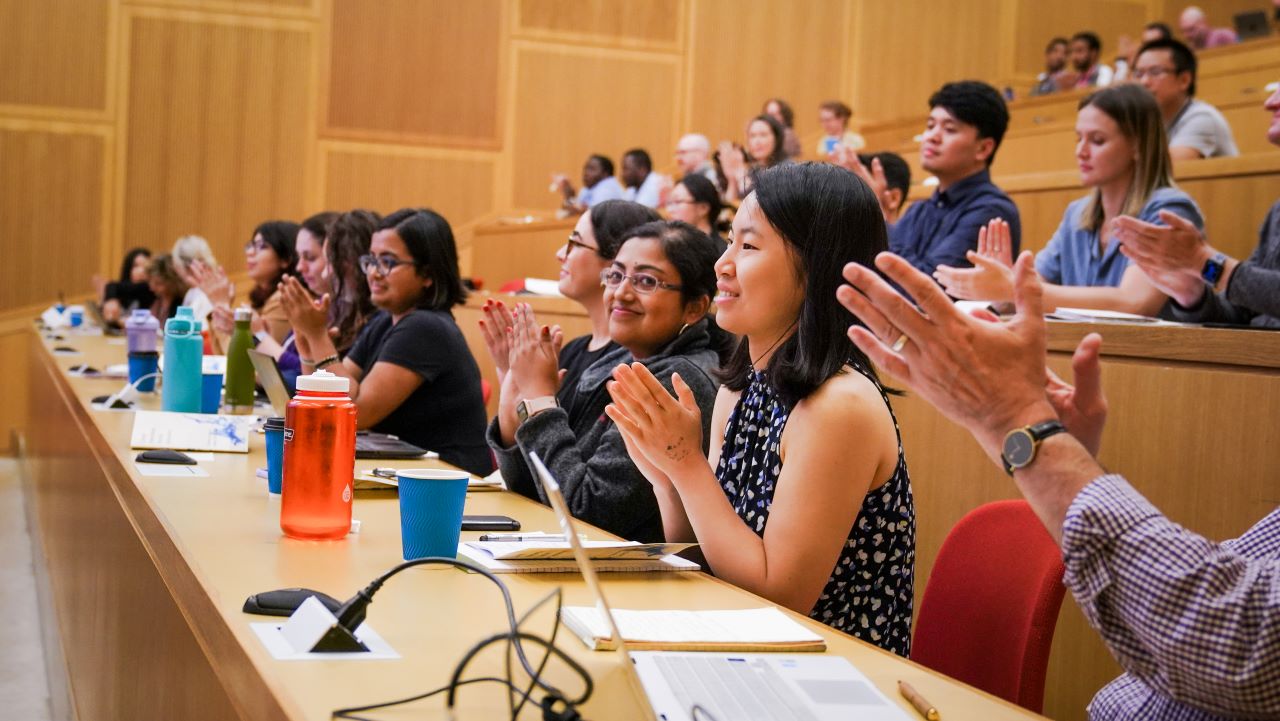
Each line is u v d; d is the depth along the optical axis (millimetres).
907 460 2604
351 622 1187
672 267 2344
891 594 1686
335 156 9445
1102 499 1007
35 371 6168
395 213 3307
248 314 3158
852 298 1115
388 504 2016
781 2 10289
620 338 2377
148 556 1752
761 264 1694
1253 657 930
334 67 9422
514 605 1383
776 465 1719
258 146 9266
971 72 10703
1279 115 2746
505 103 9789
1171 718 1133
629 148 10062
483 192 9781
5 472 7668
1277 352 1871
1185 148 4191
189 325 2951
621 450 2143
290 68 9320
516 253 8070
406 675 1112
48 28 8797
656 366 2268
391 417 3166
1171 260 2264
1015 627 1622
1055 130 6715
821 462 1599
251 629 1223
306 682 1073
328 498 1682
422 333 3137
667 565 1617
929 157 3719
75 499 3117
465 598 1400
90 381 3889
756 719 1026
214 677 1266
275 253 5270
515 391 2389
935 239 3738
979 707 1105
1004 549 1699
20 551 5328
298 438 1680
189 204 9125
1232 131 5797
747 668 1177
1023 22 10789
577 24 9914
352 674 1105
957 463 2473
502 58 9766
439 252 3242
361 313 3906
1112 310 2814
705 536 1626
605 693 1081
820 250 1657
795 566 1585
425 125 9641
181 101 9086
